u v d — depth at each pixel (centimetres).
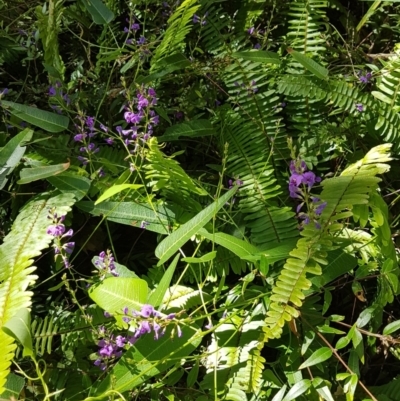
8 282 138
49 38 188
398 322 135
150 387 140
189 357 132
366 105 193
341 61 228
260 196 174
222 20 219
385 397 139
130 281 138
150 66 215
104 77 210
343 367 152
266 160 183
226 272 160
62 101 183
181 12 190
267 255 147
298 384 130
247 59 193
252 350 142
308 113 200
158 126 199
